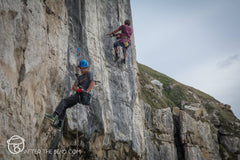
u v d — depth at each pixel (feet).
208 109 114.32
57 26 31.04
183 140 86.02
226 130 105.60
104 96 39.75
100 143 37.47
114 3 49.11
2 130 19.89
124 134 42.83
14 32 22.17
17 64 22.48
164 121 83.66
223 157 98.58
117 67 45.55
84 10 39.32
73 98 23.85
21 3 23.52
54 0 30.53
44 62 26.37
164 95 108.58
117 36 44.11
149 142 72.38
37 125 24.88
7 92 20.77
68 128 30.40
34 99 24.79
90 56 38.29
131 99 47.39
